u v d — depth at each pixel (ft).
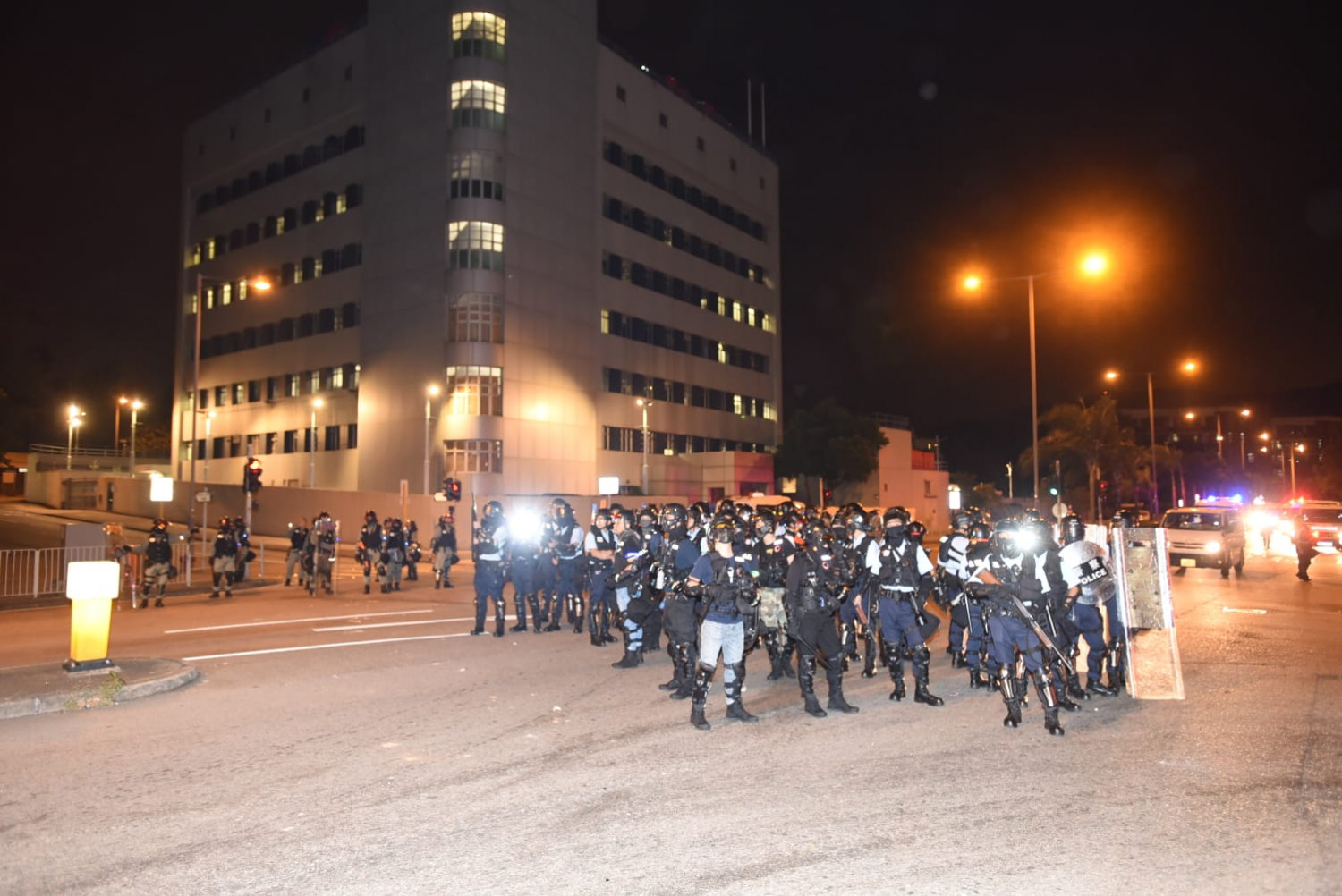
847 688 32.22
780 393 240.73
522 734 25.54
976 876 15.49
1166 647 29.30
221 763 22.81
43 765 22.72
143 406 312.50
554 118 171.01
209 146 214.90
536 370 164.04
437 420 156.46
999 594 25.98
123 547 64.44
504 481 156.87
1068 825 17.85
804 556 28.43
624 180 189.06
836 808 19.02
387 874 15.90
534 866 16.12
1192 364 158.71
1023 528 26.17
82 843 17.48
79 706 28.91
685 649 30.48
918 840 17.19
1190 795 19.62
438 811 19.13
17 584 71.15
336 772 21.99
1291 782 20.51
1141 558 29.81
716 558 26.76
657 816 18.71
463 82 160.04
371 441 167.53
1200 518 79.30
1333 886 14.99
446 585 75.72
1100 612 30.17
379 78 171.42
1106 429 191.42
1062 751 23.25
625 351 186.60
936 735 25.12
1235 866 15.83
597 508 42.83
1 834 17.98
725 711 28.45
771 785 20.68
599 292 179.83
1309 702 28.66
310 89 187.01
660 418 195.72
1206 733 24.86
